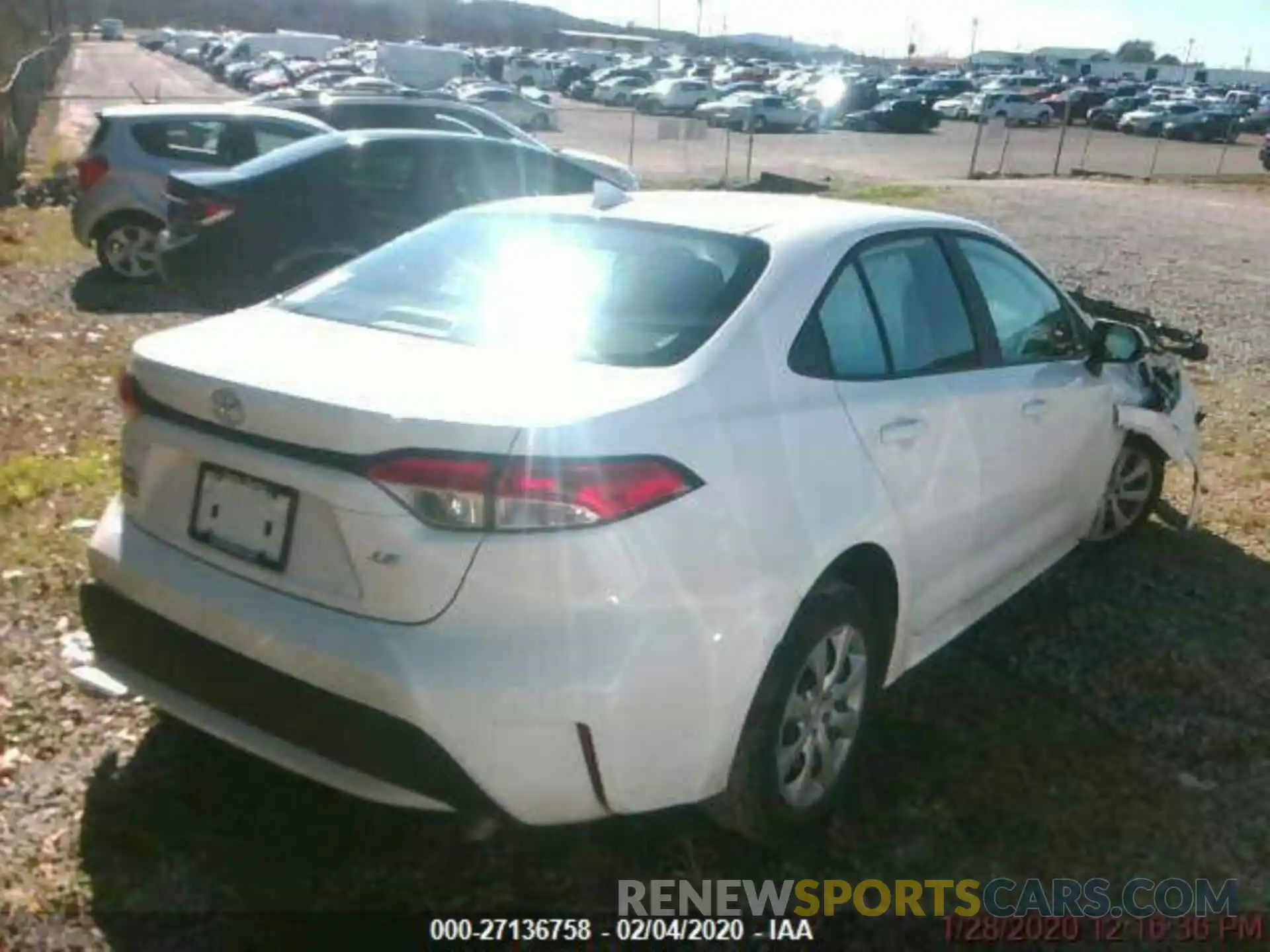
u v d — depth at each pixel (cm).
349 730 263
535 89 5153
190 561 294
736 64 7238
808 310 325
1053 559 465
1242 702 408
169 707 297
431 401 264
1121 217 2005
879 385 339
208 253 842
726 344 302
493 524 252
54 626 414
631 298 320
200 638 287
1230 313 1166
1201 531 571
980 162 3459
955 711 392
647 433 268
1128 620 469
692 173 2583
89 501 527
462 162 927
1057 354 445
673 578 265
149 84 4409
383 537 257
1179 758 371
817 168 2978
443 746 254
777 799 304
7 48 2816
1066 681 416
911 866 314
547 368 290
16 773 329
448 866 304
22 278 1044
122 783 328
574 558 253
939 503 357
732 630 276
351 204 872
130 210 1034
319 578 271
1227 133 4881
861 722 337
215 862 299
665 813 327
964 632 452
